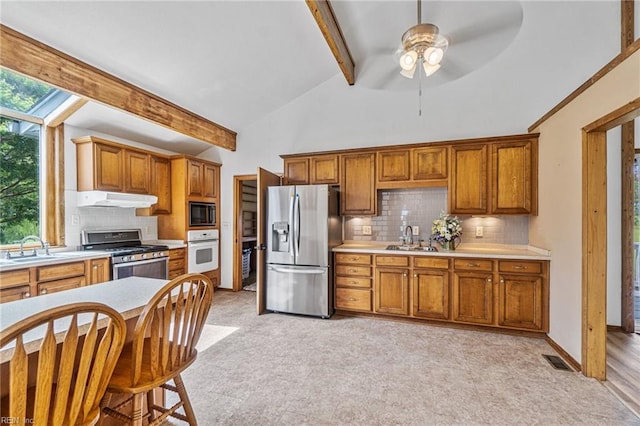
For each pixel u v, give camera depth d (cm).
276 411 185
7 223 307
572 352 242
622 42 295
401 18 335
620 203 320
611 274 322
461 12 321
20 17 202
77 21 217
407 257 334
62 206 340
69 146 349
